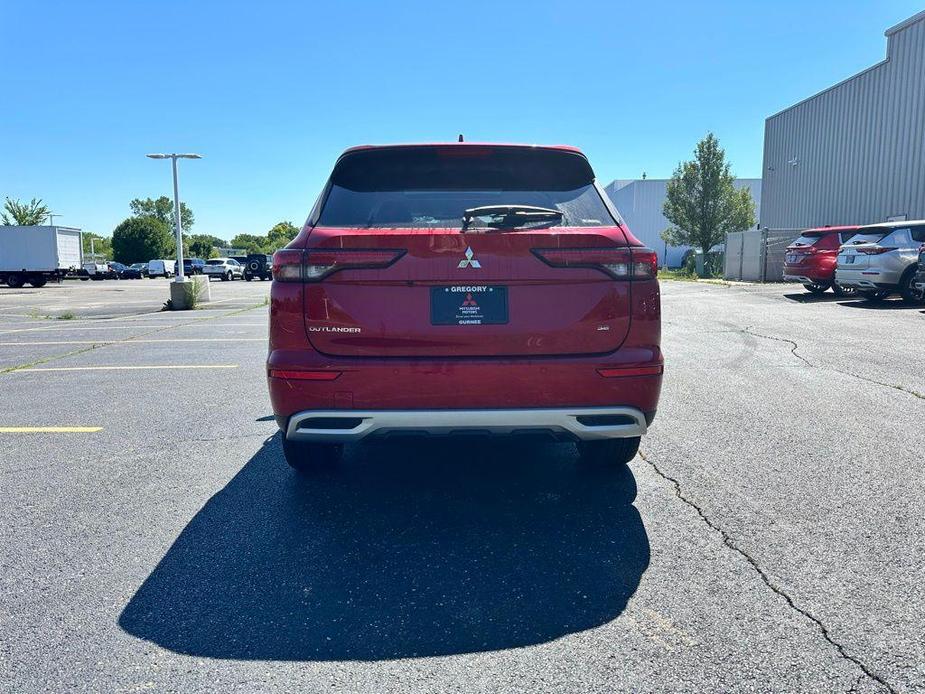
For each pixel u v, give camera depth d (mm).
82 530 3195
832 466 3951
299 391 3033
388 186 3432
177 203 19203
